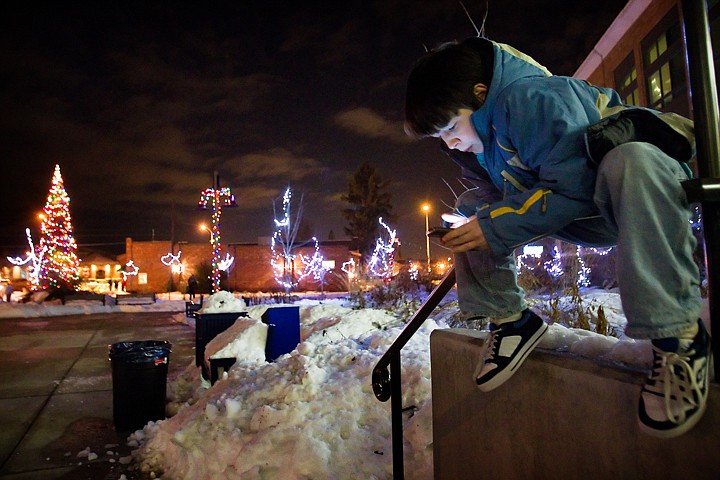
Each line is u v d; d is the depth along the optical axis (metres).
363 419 3.51
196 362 7.56
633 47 18.89
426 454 2.99
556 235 1.77
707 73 1.19
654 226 1.17
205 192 20.36
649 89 17.89
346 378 3.97
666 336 1.12
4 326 15.78
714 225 1.18
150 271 46.50
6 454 4.43
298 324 6.62
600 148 1.30
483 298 1.73
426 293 10.74
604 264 7.23
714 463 1.08
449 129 1.70
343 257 42.94
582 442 1.43
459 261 1.84
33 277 28.39
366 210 44.03
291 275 36.72
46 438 4.84
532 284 6.18
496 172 1.73
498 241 1.41
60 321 17.52
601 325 4.43
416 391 3.62
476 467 1.93
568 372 1.49
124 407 5.09
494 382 1.61
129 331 14.23
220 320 7.60
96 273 59.75
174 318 18.56
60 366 8.59
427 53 1.74
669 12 16.33
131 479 3.84
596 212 1.50
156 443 4.32
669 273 1.15
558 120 1.38
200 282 36.56
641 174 1.20
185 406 4.91
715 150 1.18
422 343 4.65
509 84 1.54
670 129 1.30
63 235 28.72
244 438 3.53
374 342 4.95
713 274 1.17
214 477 3.39
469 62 1.62
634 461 1.27
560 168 1.35
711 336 1.18
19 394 6.60
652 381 1.15
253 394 4.07
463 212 2.09
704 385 1.09
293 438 3.31
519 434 1.69
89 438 4.84
